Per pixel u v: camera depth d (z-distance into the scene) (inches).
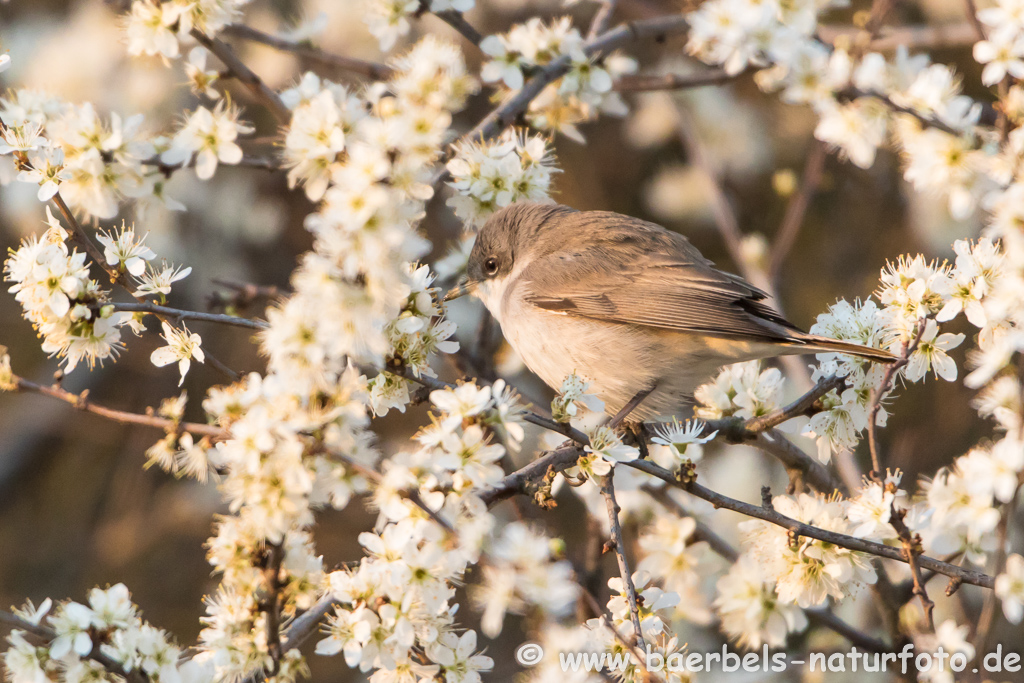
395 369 273.0
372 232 213.0
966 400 528.7
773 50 342.0
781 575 306.2
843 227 596.4
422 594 244.4
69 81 519.8
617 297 391.2
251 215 576.4
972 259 292.7
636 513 405.7
